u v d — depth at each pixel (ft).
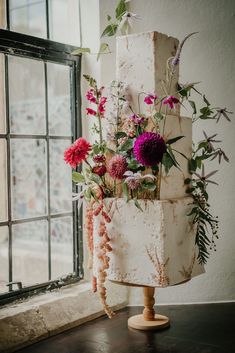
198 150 6.68
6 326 5.44
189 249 5.85
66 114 7.16
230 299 7.13
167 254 5.45
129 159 5.59
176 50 5.97
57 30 7.30
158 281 5.44
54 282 6.59
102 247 5.70
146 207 5.48
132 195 5.65
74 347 5.45
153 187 5.40
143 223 5.51
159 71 5.65
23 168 10.99
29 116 10.61
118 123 5.83
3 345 5.28
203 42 6.99
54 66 7.05
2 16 7.12
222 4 6.95
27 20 7.88
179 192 5.87
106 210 5.76
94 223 5.90
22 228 10.67
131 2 7.01
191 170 6.03
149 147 5.16
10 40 5.95
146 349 5.31
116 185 5.82
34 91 10.30
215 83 7.00
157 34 5.59
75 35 7.15
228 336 5.65
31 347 5.49
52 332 5.84
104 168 5.75
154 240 5.44
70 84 6.94
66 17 7.22
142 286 5.60
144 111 5.70
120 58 5.84
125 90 5.80
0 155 6.96
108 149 5.77
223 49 6.98
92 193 5.76
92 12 6.98
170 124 5.63
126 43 5.78
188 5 6.97
